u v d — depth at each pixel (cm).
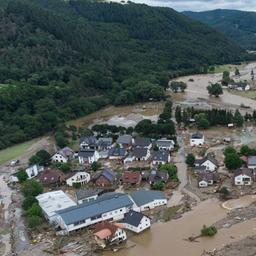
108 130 17138
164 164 12781
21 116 18825
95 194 11000
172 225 9538
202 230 8969
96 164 13362
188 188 11388
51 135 18312
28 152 16112
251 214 9675
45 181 12475
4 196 12131
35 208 10150
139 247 8719
